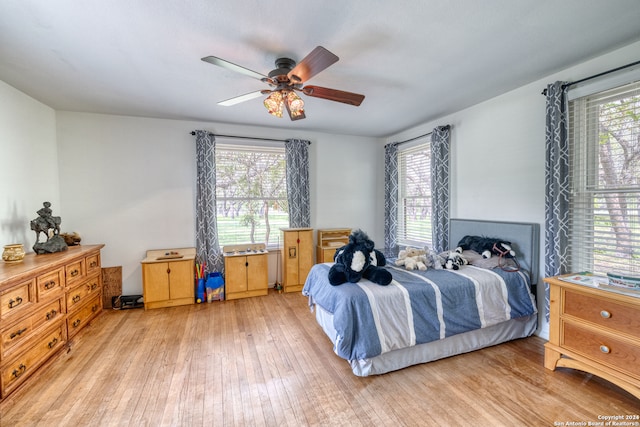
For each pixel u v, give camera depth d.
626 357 1.74
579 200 2.38
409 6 1.60
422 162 4.21
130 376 2.09
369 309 2.07
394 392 1.90
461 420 1.65
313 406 1.78
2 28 1.77
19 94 2.77
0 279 1.77
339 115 3.66
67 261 2.53
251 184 4.24
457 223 3.45
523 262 2.70
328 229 4.58
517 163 2.84
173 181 3.82
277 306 3.53
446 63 2.29
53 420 1.66
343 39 1.94
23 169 2.81
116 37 1.89
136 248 3.68
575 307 2.00
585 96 2.31
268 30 1.83
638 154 2.06
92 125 3.50
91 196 3.51
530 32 1.88
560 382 1.99
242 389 1.94
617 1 1.58
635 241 2.08
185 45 2.00
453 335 2.28
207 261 3.88
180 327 2.92
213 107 3.31
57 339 2.36
